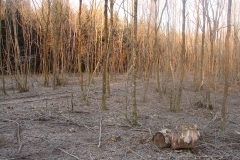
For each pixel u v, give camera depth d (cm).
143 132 475
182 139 380
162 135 391
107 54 683
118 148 396
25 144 406
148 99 863
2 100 792
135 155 369
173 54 934
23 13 1102
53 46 1082
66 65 1434
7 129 479
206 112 677
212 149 402
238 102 855
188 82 1355
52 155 367
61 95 904
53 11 1051
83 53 1463
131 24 958
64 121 546
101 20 1334
